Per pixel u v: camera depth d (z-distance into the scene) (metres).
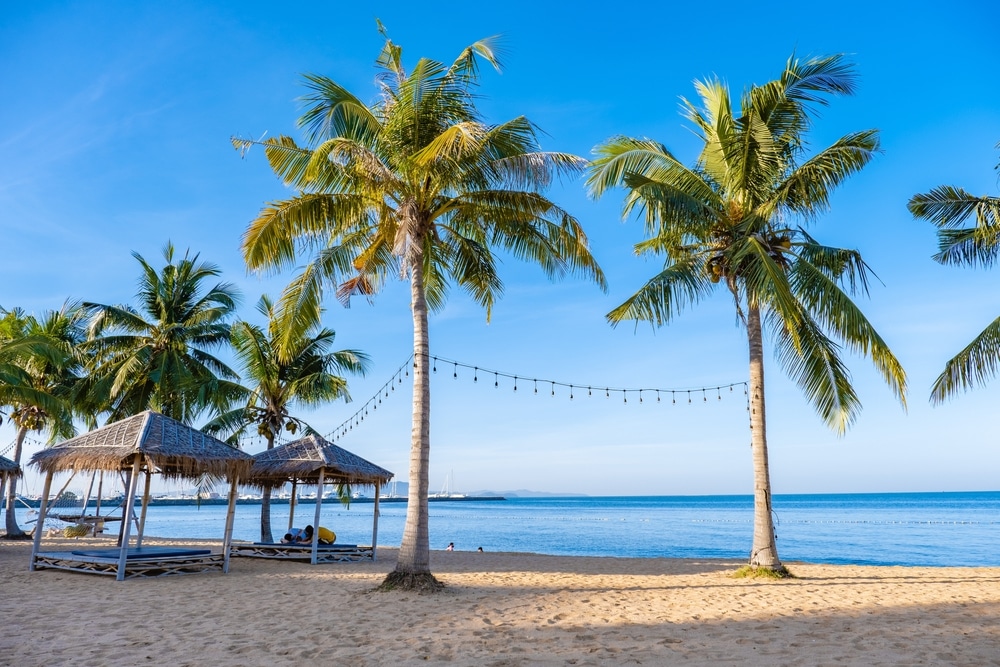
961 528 47.25
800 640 7.47
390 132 11.55
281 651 7.10
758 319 14.06
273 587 12.05
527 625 8.38
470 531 50.00
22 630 8.15
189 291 24.06
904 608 9.59
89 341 23.06
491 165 11.34
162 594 11.12
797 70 13.15
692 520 68.56
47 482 14.53
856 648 7.06
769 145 12.86
